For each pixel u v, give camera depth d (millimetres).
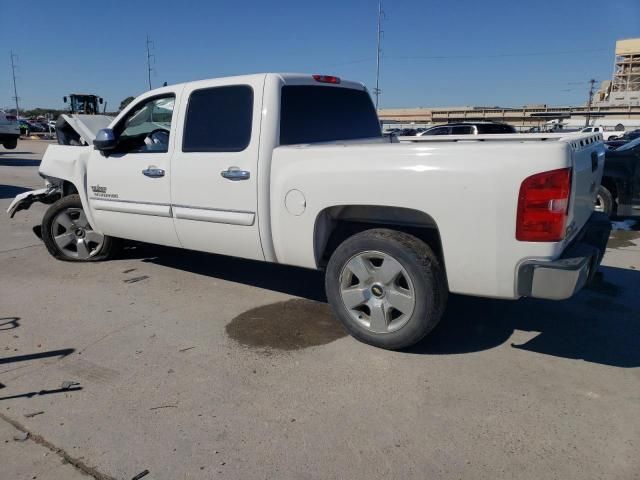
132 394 3426
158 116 5133
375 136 5672
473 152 3398
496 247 3410
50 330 4438
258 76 4414
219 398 3367
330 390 3447
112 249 6344
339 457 2797
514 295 3484
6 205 10609
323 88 4957
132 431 3037
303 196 4051
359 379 3582
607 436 2947
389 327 3893
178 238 5082
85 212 5980
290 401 3324
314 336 4266
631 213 8102
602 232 4055
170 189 4922
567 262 3303
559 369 3697
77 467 2750
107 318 4680
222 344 4137
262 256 4504
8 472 2713
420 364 3781
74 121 6305
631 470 2680
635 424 3055
